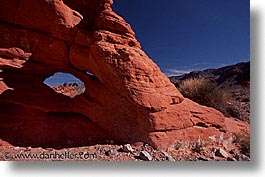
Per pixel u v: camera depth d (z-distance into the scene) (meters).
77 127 5.55
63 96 5.97
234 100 9.47
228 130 5.83
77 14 5.61
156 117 4.88
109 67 4.96
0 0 5.57
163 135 4.89
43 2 5.40
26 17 5.58
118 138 5.09
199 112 5.49
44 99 5.78
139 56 5.13
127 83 4.91
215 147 5.11
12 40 5.61
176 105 5.28
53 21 5.49
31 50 5.71
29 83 5.85
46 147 5.04
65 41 5.67
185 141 5.03
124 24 5.32
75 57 5.66
